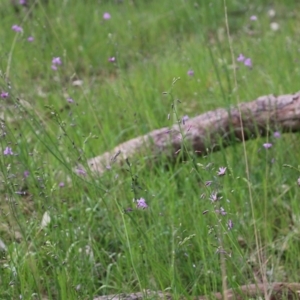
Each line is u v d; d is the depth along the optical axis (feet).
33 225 16.02
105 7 35.12
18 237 15.99
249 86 23.22
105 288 14.78
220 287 14.42
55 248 14.28
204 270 14.51
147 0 36.70
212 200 13.05
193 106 23.61
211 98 22.89
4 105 18.03
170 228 16.07
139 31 32.81
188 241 15.69
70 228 15.65
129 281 14.66
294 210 16.93
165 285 14.35
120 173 18.97
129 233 15.53
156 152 19.38
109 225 16.65
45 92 25.31
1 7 33.94
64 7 33.30
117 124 21.94
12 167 17.22
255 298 13.71
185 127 19.38
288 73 24.45
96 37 31.58
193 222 16.29
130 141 19.94
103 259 15.74
